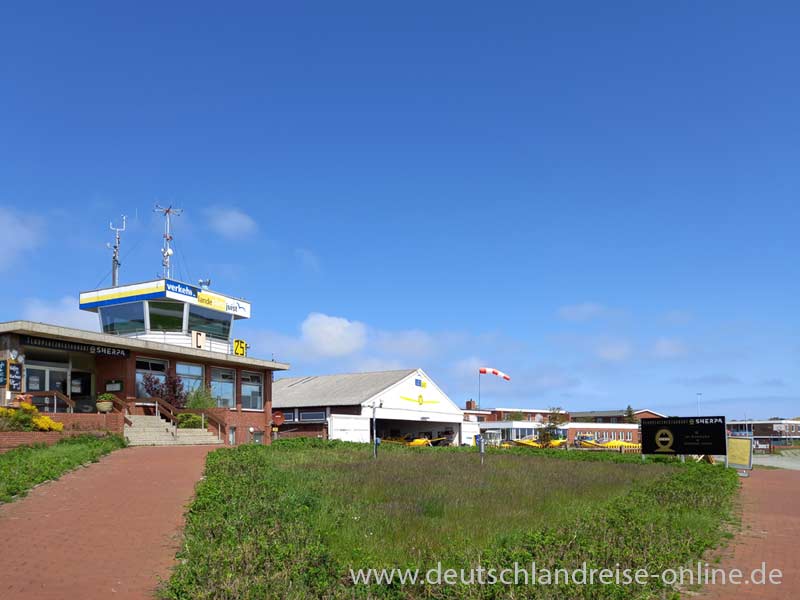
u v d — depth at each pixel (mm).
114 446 22453
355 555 9141
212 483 13539
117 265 42031
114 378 31266
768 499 19359
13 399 26172
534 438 73375
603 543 9711
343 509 12484
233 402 38125
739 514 15695
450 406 57406
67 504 12578
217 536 9258
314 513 11641
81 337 28438
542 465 25906
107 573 8531
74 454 18781
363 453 27312
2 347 26609
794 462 60812
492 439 67812
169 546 9859
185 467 18016
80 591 7816
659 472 24531
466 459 27406
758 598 8656
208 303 38562
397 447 32938
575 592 7543
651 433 32844
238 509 10758
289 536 9094
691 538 11328
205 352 34688
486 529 11469
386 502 14086
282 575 7461
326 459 23516
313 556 8156
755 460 64562
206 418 30859
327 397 50625
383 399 49625
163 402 30422
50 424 22984
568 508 13984
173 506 12664
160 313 36562
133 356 31609
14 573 8367
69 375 30453
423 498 14594
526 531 11031
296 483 15461
